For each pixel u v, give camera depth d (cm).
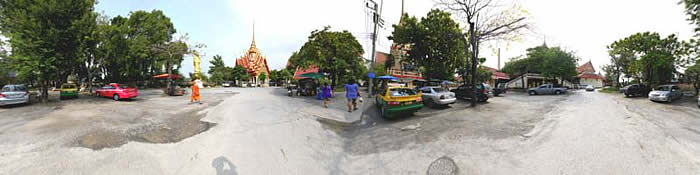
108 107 968
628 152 391
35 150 409
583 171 326
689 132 529
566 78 2859
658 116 761
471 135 535
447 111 927
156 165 359
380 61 3209
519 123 664
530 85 3700
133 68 2775
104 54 1795
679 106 1051
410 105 792
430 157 406
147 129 588
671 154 381
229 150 421
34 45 1047
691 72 1919
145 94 1830
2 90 980
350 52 1861
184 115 803
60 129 563
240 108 927
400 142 505
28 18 1068
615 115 780
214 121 688
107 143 459
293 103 1152
